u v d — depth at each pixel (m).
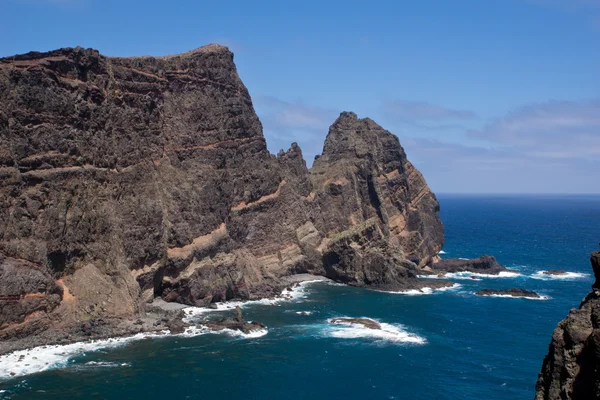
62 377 64.19
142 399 60.25
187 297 100.44
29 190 78.94
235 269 110.75
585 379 34.00
